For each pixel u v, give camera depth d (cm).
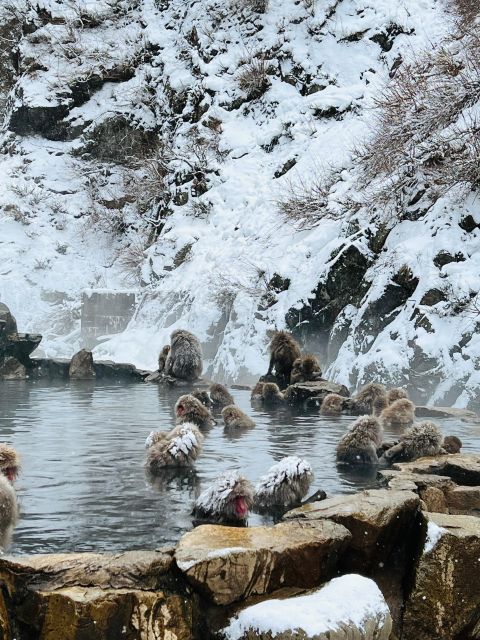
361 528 478
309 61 2984
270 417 1066
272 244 2381
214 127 3097
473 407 1489
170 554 424
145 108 3525
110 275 3241
